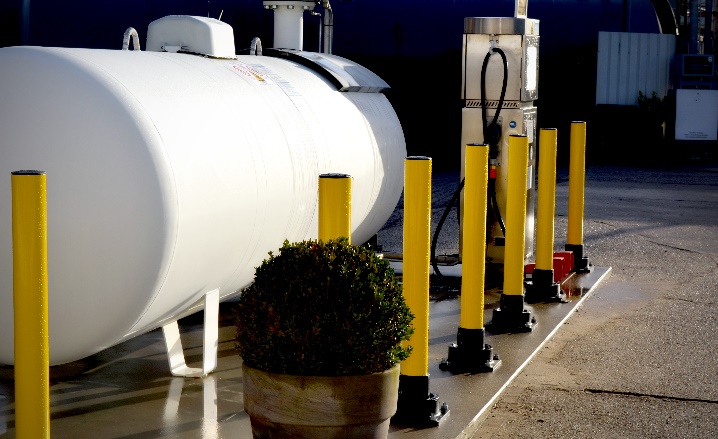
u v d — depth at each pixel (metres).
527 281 8.60
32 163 4.86
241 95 6.24
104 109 4.96
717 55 23.67
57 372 5.98
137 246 4.93
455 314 7.79
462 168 8.75
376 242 9.80
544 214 8.15
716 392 6.09
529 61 8.81
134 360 6.28
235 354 6.50
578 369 6.51
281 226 6.45
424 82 19.23
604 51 22.09
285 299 4.18
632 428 5.45
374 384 4.24
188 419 5.17
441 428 5.15
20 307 3.62
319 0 9.83
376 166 8.28
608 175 18.41
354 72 8.77
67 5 13.96
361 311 4.18
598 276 9.28
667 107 21.78
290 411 4.21
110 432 4.96
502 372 6.22
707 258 10.55
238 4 16.41
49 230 4.84
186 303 5.68
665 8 23.06
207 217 5.38
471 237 6.15
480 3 19.47
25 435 3.68
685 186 16.83
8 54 5.07
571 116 21.94
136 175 4.92
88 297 4.96
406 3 18.97
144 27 14.78
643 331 7.49
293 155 6.50
